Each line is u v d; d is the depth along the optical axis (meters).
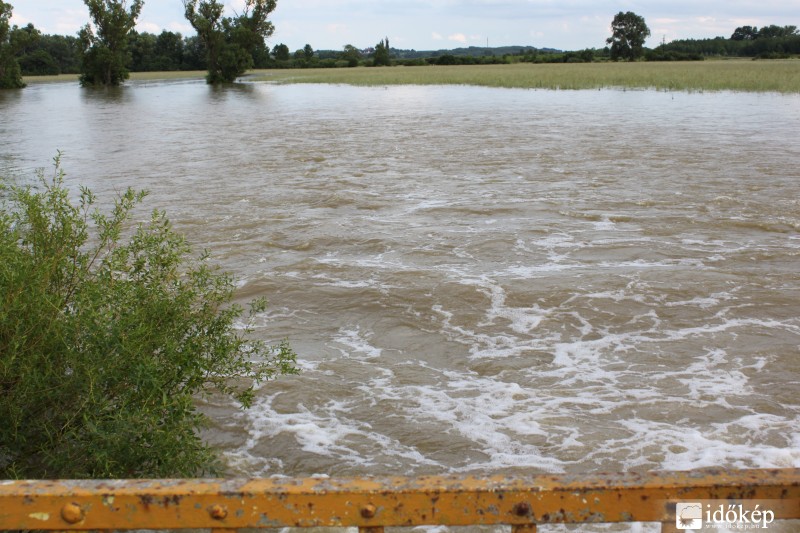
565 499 1.75
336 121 32.56
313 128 29.38
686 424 5.52
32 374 4.13
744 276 8.94
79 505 1.75
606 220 12.05
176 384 4.67
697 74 63.50
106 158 21.36
